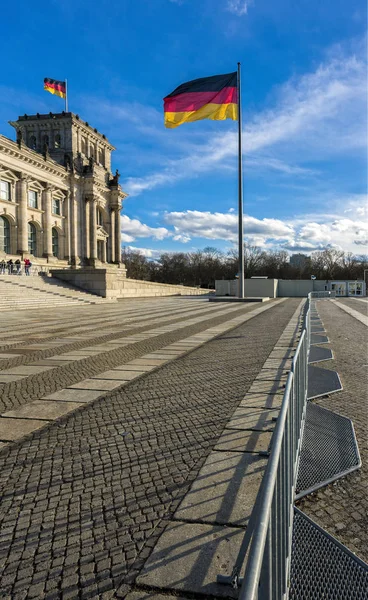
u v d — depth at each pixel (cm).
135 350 1088
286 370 817
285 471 271
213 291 9356
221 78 2978
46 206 6131
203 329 1578
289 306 3253
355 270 11831
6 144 5203
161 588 241
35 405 607
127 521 312
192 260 13488
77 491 361
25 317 2239
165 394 658
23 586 248
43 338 1355
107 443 465
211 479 372
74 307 3203
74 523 313
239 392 661
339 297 6322
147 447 451
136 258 13162
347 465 434
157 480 375
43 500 348
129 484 370
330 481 400
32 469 405
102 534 297
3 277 3706
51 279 4238
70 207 6738
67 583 249
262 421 522
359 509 355
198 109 2986
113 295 4462
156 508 328
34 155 5756
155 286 6319
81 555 275
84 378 773
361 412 609
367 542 310
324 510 354
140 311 2700
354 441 497
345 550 292
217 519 308
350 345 1255
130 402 617
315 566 277
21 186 5559
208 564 258
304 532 315
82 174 6975
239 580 237
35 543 290
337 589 255
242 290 3988
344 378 824
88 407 596
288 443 311
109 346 1162
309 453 464
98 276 4309
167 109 3009
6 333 1498
